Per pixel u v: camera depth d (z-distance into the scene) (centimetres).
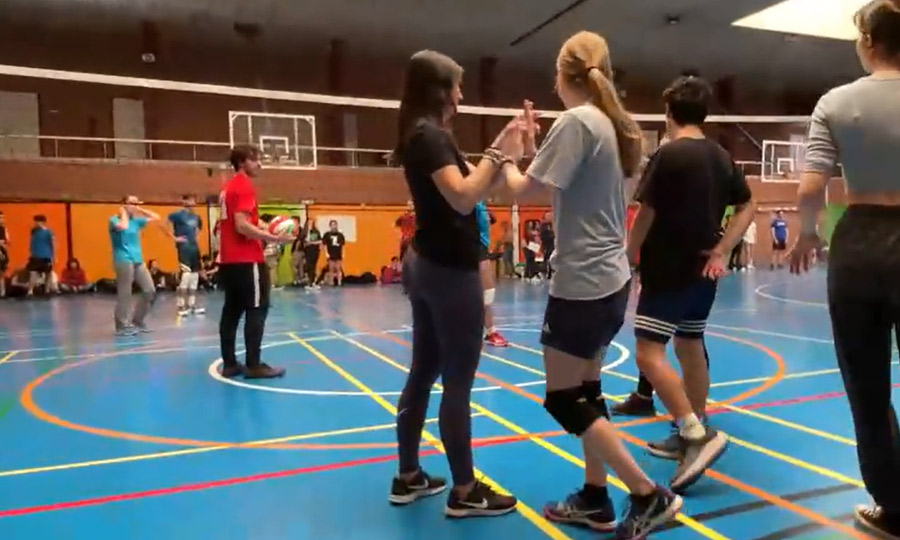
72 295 1488
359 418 446
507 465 352
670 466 346
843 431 397
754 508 293
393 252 1911
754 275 1733
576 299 256
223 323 576
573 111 253
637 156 268
